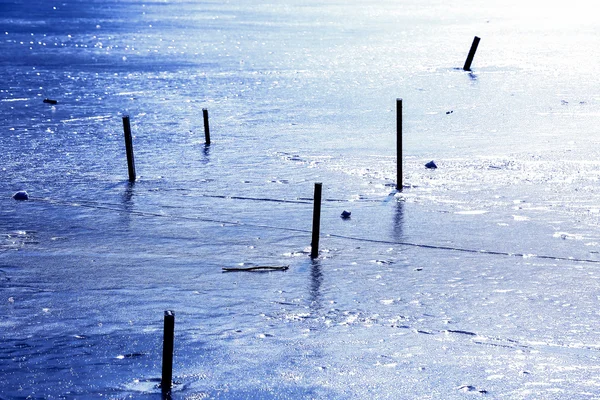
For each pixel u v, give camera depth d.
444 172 25.41
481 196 22.84
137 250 18.62
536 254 18.25
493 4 154.25
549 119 33.91
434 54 62.53
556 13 123.69
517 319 14.45
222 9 137.25
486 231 19.89
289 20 107.81
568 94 40.53
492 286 16.23
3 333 13.68
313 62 57.53
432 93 41.81
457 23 101.12
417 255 18.20
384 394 11.46
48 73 52.72
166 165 26.89
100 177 25.30
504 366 12.38
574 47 67.31
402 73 50.59
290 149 29.00
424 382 11.84
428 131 31.86
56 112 37.53
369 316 14.57
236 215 21.41
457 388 11.63
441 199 22.62
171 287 16.16
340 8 139.50
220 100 40.56
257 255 18.27
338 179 24.91
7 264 17.56
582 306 15.14
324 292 15.85
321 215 21.34
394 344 13.24
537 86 43.69
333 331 13.84
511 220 20.75
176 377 11.99
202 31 89.06
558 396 11.42
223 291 15.91
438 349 13.05
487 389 11.60
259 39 78.25
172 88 45.22
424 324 14.19
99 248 18.77
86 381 11.87
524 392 11.52
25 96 42.56
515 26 94.88
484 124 33.03
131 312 14.77
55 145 30.05
